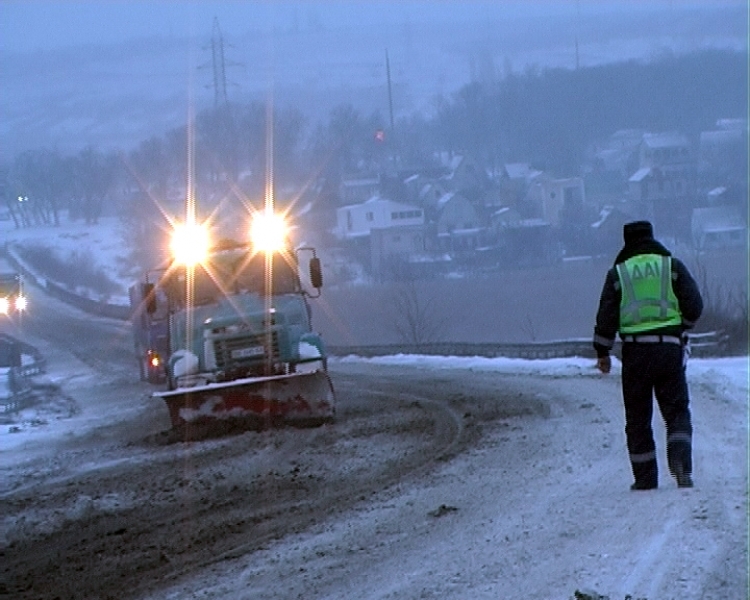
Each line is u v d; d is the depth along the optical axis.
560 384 57.28
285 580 19.11
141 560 22.72
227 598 18.33
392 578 18.20
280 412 46.69
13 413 86.19
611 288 23.11
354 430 43.53
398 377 75.19
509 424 40.75
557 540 19.22
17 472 44.28
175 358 47.72
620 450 30.22
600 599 15.20
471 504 24.36
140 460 41.88
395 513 24.56
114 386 99.69
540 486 25.61
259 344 46.91
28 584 21.77
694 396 43.28
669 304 22.80
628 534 18.89
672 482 23.84
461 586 17.08
